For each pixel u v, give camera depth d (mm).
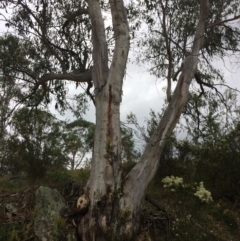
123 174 8078
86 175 11977
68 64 11758
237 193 10531
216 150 10672
